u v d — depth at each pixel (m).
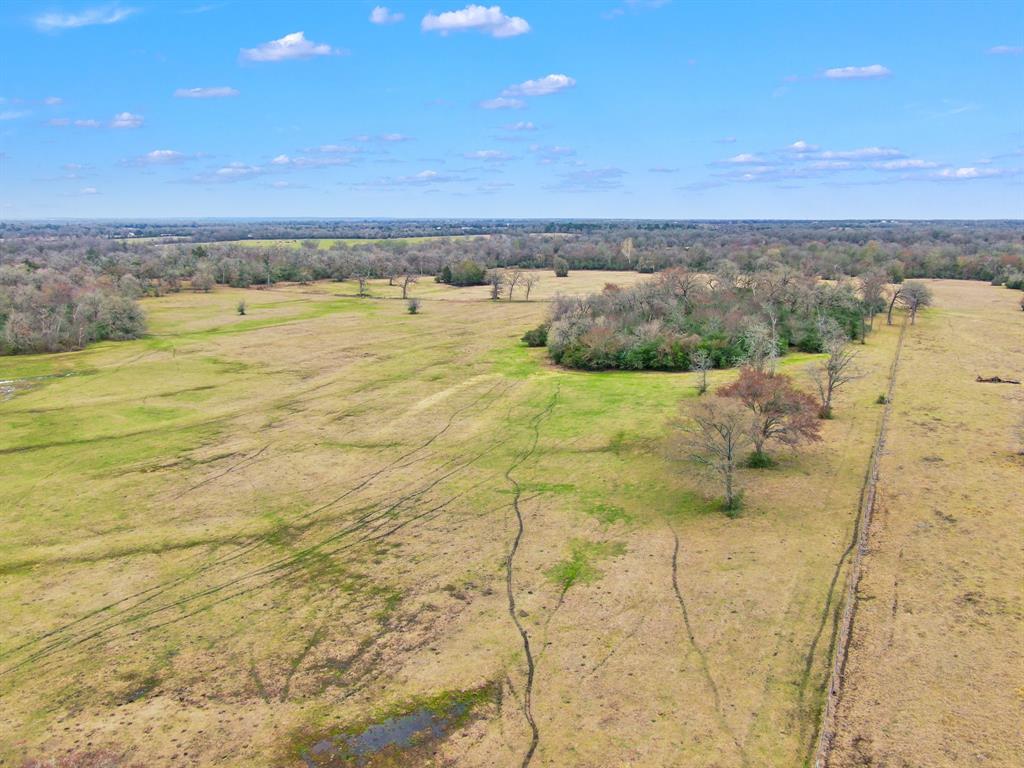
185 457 54.12
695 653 29.78
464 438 57.56
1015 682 27.08
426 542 40.47
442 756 25.02
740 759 24.23
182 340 96.56
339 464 52.59
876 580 34.44
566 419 61.09
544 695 27.75
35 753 25.59
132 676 29.69
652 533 40.47
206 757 25.31
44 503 46.16
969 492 43.16
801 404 49.09
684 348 78.12
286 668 29.98
